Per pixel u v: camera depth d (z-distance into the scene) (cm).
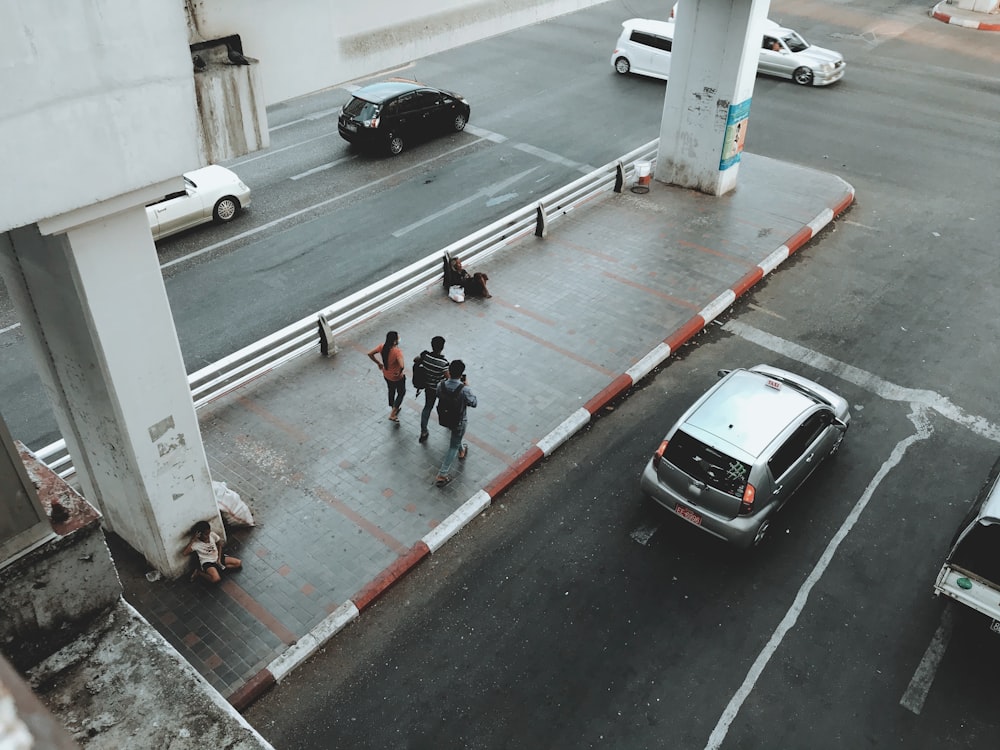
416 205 1855
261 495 1066
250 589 941
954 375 1350
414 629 926
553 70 2672
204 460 887
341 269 1616
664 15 3194
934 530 1064
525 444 1165
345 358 1323
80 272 686
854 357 1389
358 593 941
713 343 1421
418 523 1034
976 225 1811
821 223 1769
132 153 588
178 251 1669
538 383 1282
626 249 1653
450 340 1373
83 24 530
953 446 1202
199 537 919
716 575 1000
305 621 908
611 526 1065
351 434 1170
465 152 2116
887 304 1532
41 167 544
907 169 2059
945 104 2448
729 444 983
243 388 1250
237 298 1523
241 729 423
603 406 1264
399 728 825
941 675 886
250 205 1850
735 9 1628
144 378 781
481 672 880
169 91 591
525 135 2214
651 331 1412
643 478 1052
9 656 431
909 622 945
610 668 888
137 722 422
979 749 816
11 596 416
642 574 999
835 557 1025
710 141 1802
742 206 1827
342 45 794
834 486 1130
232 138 688
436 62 2736
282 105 2414
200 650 873
